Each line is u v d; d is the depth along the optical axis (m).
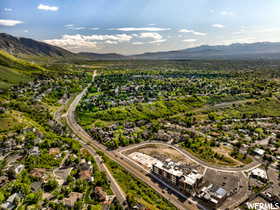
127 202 93.62
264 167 127.25
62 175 112.56
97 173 113.69
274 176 118.31
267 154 143.50
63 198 93.00
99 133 184.62
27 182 101.75
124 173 121.62
